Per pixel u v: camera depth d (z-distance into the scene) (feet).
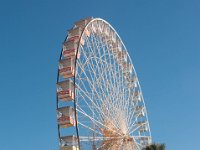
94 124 132.57
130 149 143.74
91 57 143.23
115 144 138.41
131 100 162.09
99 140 132.57
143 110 167.43
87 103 133.18
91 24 150.71
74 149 125.70
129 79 168.55
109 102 143.02
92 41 148.25
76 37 141.69
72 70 133.69
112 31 167.73
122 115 146.61
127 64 170.91
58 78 135.54
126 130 144.97
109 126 138.41
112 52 164.86
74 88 130.62
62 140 127.54
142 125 165.37
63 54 139.13
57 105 132.16
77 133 124.77
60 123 127.75
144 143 157.58
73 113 128.06
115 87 149.69
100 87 141.28
